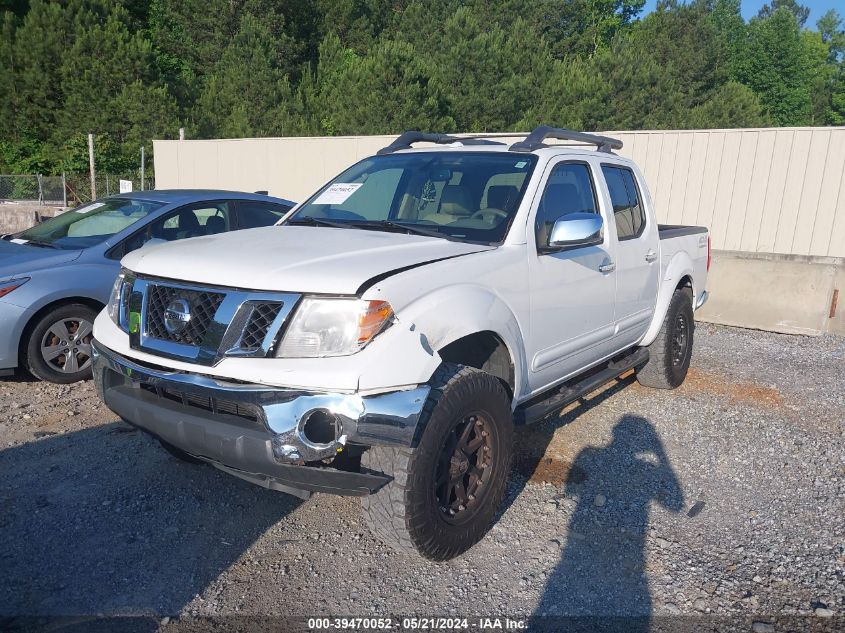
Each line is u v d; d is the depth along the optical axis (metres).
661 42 48.72
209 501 4.10
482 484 3.59
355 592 3.29
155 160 20.61
